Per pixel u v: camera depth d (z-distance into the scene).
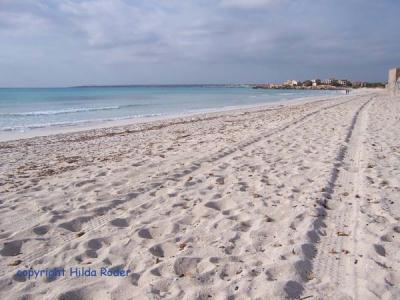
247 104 37.34
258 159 7.75
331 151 8.30
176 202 5.04
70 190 5.79
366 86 145.75
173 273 3.21
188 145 10.09
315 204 4.78
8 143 12.14
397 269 3.16
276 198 5.12
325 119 15.57
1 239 3.96
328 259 3.39
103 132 14.83
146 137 12.73
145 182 6.07
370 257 3.37
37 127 17.34
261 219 4.37
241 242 3.78
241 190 5.54
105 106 32.91
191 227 4.21
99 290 2.96
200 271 3.23
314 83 170.38
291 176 6.28
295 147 9.07
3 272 3.27
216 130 13.77
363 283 2.95
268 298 2.77
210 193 5.43
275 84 182.25
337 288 2.90
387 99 35.19
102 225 4.32
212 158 7.98
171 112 26.55
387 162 7.09
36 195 5.56
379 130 11.41
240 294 2.83
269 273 3.13
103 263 3.40
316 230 4.00
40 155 9.66
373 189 5.40
